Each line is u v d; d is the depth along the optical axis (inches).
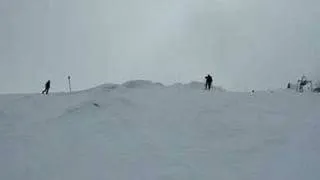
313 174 732.0
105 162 820.6
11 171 801.6
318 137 893.8
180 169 776.9
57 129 1018.7
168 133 964.0
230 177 738.8
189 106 1159.0
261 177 733.9
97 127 1020.5
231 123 1006.4
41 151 888.3
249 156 826.8
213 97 1267.2
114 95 1300.4
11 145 928.9
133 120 1054.4
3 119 1133.1
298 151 832.3
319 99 1243.8
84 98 1318.9
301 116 1048.2
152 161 816.3
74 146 908.0
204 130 973.2
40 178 767.1
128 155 850.8
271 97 1269.7
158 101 1219.9
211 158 823.1
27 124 1071.0
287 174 738.8
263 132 944.9
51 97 1385.3
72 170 793.6
